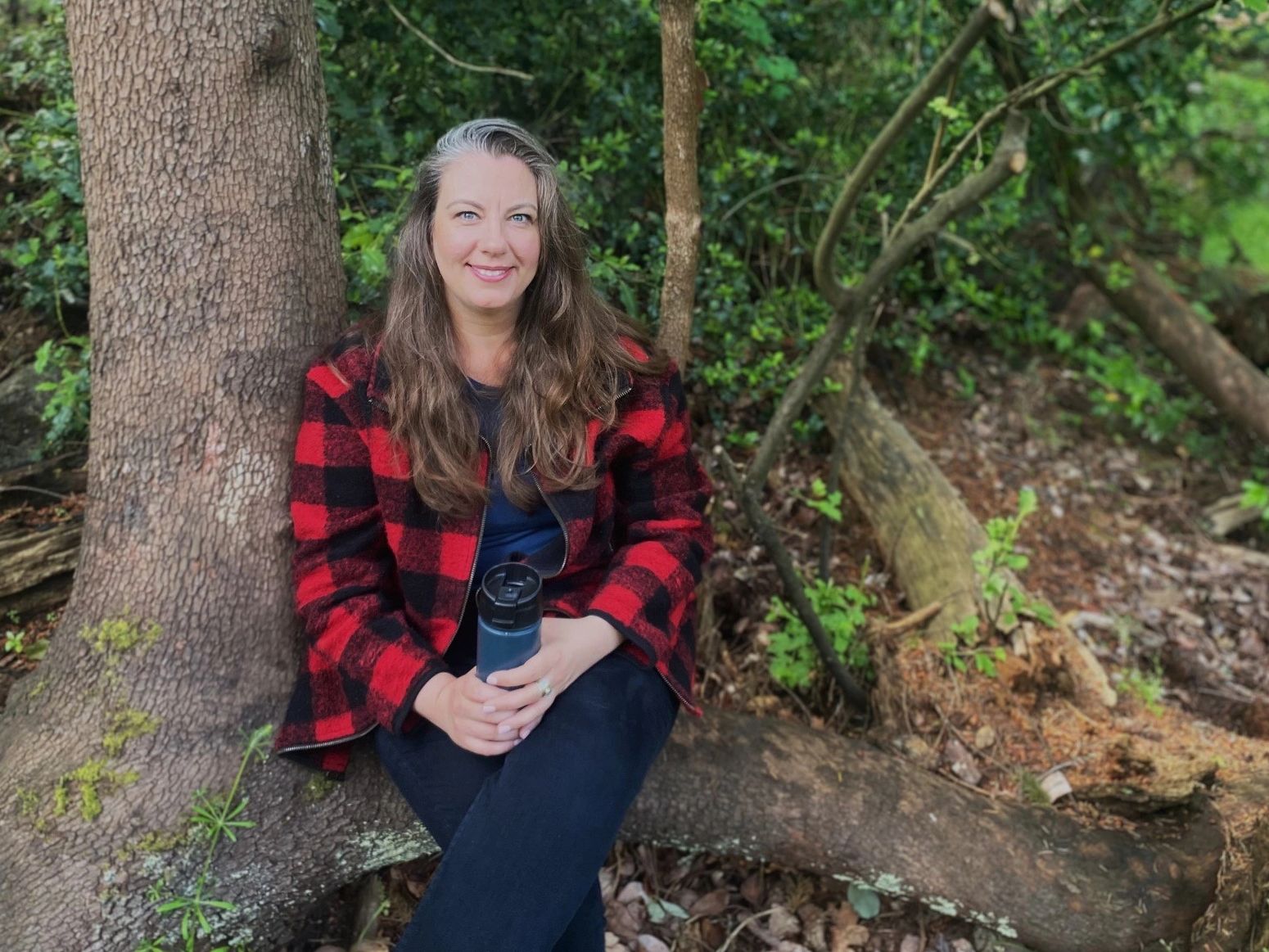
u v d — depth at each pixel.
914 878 2.11
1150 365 4.85
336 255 1.94
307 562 1.80
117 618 1.83
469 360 1.81
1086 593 3.53
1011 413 4.20
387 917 2.02
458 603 1.80
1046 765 2.49
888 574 3.15
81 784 1.74
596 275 2.49
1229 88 5.20
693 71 1.95
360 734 1.78
